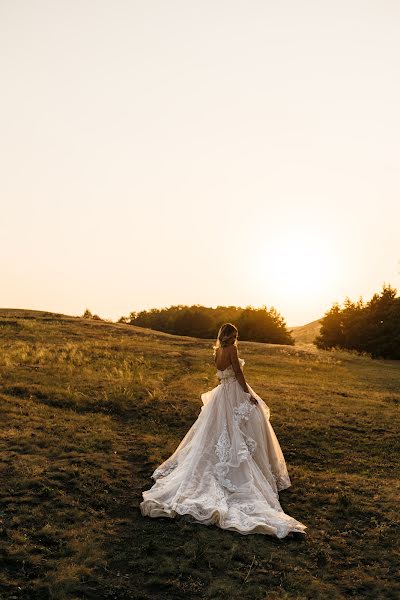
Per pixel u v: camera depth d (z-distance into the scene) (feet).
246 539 24.85
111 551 23.13
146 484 30.96
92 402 50.14
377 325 174.81
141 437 40.68
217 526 25.91
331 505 29.58
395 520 27.66
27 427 39.29
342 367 98.48
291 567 22.76
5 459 32.04
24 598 19.66
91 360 77.00
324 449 40.98
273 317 220.23
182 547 23.57
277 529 25.48
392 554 24.41
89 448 36.19
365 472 36.40
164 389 59.41
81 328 125.39
